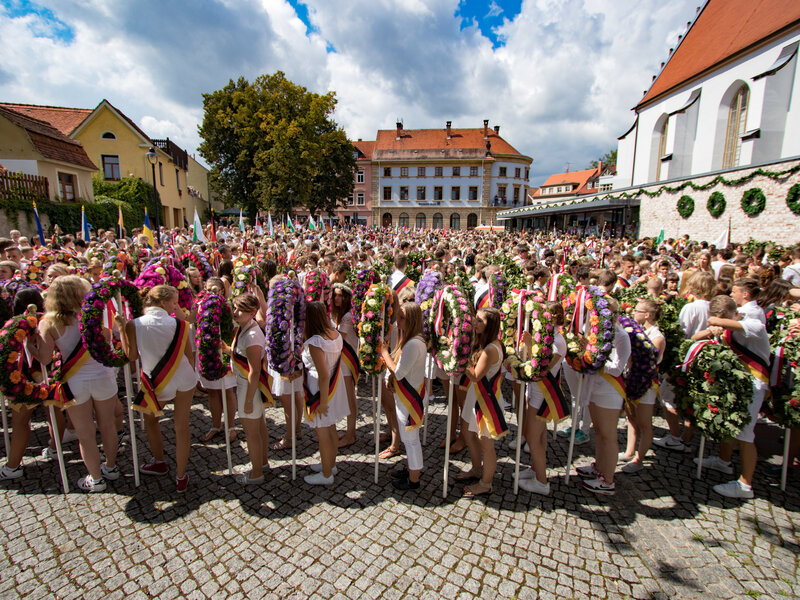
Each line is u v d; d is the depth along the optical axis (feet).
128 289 12.41
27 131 59.21
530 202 204.23
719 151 76.95
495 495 13.02
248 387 12.26
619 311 13.29
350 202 197.26
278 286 12.44
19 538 10.78
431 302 15.02
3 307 13.96
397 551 10.62
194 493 12.80
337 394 13.14
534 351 11.71
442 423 18.21
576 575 9.98
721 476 14.15
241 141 113.50
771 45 64.64
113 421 13.10
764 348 13.14
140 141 88.48
